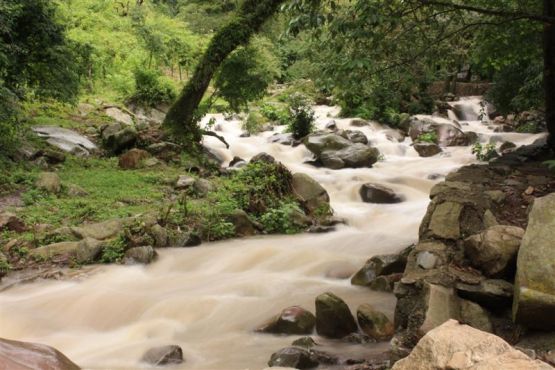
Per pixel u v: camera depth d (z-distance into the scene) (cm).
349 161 1548
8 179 1118
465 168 772
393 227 1020
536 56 988
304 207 1127
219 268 814
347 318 563
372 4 588
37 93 1419
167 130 1551
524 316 407
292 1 596
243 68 1593
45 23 1359
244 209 1081
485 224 553
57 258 831
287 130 2019
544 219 436
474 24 745
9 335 607
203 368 507
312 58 744
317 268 775
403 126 2098
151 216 943
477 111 2358
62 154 1345
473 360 243
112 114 1833
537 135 1844
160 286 739
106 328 627
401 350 446
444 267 498
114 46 2336
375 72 717
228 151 1703
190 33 2564
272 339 570
